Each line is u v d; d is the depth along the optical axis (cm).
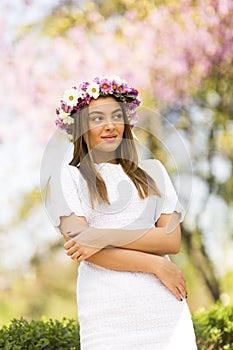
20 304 1112
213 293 888
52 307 1130
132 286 271
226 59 840
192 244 884
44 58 876
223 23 834
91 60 852
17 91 873
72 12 889
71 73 858
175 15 838
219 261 915
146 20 844
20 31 892
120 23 862
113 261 272
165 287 275
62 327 411
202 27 834
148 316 270
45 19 895
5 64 877
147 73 841
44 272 1112
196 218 873
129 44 848
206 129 881
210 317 461
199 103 876
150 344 267
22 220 981
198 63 839
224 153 883
